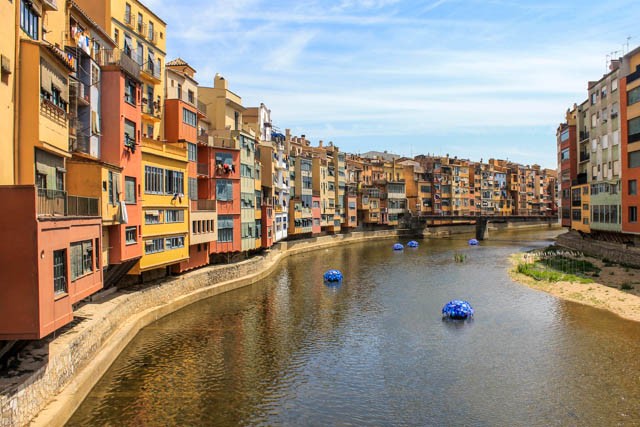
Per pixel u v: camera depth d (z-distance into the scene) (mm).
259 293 40719
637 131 45562
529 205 162000
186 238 35094
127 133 26953
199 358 24656
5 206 14188
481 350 26562
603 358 24672
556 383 21938
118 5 32438
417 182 119875
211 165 42344
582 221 63156
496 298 39562
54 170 19266
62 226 16250
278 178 62375
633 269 45281
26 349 17281
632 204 46781
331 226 88438
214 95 49562
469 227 129750
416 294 41656
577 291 39656
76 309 23906
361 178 109000
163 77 38688
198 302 35688
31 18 18031
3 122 15695
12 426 13430
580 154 65375
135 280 31031
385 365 24469
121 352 24031
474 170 137500
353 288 44250
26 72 16766
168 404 19516
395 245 80500
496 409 19609
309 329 30484
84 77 24000
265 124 62844
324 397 20719
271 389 21375
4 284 14156
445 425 18391
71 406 16922
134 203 27703
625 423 18234
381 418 18906
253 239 48000
